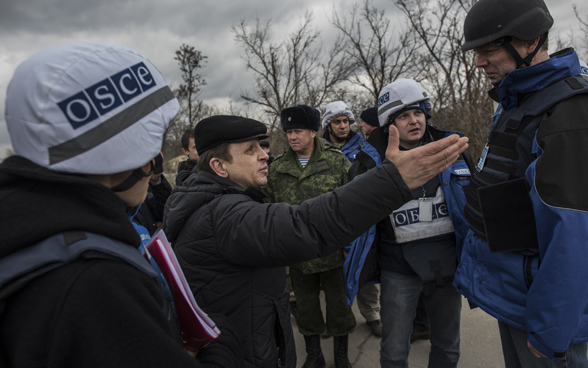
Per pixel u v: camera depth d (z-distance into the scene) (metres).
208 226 1.20
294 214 1.02
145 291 0.61
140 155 0.66
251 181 1.42
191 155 3.25
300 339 3.03
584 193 1.09
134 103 0.66
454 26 12.52
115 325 0.54
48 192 0.59
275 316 1.33
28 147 0.59
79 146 0.60
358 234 0.99
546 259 1.13
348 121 3.82
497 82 1.43
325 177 2.69
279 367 1.35
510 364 1.51
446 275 1.88
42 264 0.53
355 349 2.77
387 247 2.00
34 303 0.53
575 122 1.13
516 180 1.28
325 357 2.71
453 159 0.95
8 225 0.54
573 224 1.08
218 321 0.97
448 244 1.96
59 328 0.51
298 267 2.48
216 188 1.29
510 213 1.30
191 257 1.23
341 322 2.47
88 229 0.58
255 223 1.05
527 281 1.29
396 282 1.98
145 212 2.57
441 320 1.98
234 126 1.37
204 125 1.41
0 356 0.53
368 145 2.12
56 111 0.58
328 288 2.49
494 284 1.42
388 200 0.95
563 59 1.24
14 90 0.60
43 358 0.52
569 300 1.09
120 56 0.67
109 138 0.62
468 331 2.83
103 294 0.54
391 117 2.01
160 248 0.86
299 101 17.22
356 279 2.01
